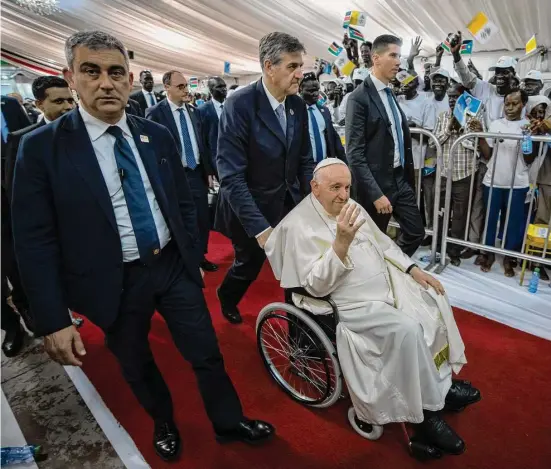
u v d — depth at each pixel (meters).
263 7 5.84
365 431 1.78
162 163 1.47
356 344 1.57
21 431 1.91
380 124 2.50
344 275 1.56
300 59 1.87
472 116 3.07
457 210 3.47
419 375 1.47
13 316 2.54
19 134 2.01
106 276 1.35
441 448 1.60
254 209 1.95
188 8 5.89
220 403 1.64
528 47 3.48
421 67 8.71
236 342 2.52
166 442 1.71
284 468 1.66
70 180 1.23
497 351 2.33
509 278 3.22
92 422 1.95
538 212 3.12
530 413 1.87
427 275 1.83
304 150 2.32
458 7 5.80
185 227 1.66
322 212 1.78
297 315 1.79
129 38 7.39
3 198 2.34
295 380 2.16
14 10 5.99
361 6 5.72
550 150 2.93
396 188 2.66
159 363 2.37
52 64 8.94
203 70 10.80
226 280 2.59
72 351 1.29
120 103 1.22
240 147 2.01
